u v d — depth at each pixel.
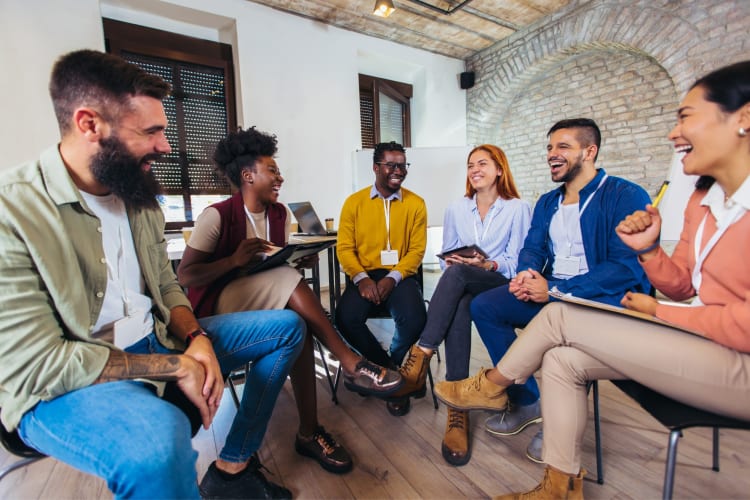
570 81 4.45
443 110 5.20
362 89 4.78
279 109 3.81
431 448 1.36
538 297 1.29
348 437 1.43
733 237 0.77
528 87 4.89
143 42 3.30
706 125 0.76
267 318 1.09
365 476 1.21
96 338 0.81
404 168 1.83
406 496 1.12
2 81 2.62
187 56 3.47
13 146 2.68
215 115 3.71
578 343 0.92
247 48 3.58
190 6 3.26
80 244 0.78
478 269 1.52
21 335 0.65
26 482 1.22
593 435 1.40
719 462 1.22
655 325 0.83
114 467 0.60
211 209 1.35
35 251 0.68
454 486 1.16
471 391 1.20
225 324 1.07
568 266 1.43
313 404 1.26
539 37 4.33
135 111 0.77
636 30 3.56
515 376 1.09
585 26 3.91
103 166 0.77
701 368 0.75
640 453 1.28
